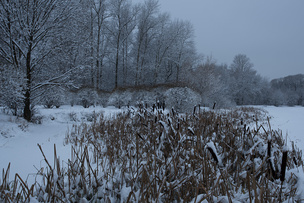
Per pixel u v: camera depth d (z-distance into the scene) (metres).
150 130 3.67
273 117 11.60
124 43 29.73
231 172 2.01
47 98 10.20
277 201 1.46
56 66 9.69
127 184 1.88
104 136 4.58
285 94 48.69
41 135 6.26
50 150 4.08
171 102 10.60
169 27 31.25
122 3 27.31
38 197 1.66
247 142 2.54
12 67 7.37
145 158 2.59
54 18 8.61
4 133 5.64
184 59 30.33
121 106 16.61
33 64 8.88
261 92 46.00
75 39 9.35
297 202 1.39
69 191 1.73
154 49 31.53
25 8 7.98
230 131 3.22
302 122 8.68
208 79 18.88
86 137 4.81
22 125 6.93
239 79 44.06
